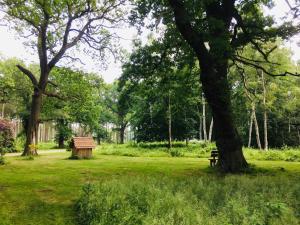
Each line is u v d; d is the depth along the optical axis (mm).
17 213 9531
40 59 31156
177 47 21125
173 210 7516
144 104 51031
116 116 94938
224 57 16531
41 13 28328
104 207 8141
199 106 56594
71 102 38000
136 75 21719
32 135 31500
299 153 31312
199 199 9336
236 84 45250
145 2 17828
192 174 17797
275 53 41719
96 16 30500
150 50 21141
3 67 48938
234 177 13898
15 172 18766
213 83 17172
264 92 45375
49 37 30609
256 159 31125
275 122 57500
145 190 9781
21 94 48375
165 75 22453
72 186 13805
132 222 6922
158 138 51094
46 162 25609
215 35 16469
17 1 25828
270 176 15297
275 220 7336
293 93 54812
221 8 19094
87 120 61688
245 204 8523
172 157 33188
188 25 16453
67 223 8656
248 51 36906
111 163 25000
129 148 43250
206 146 42250
